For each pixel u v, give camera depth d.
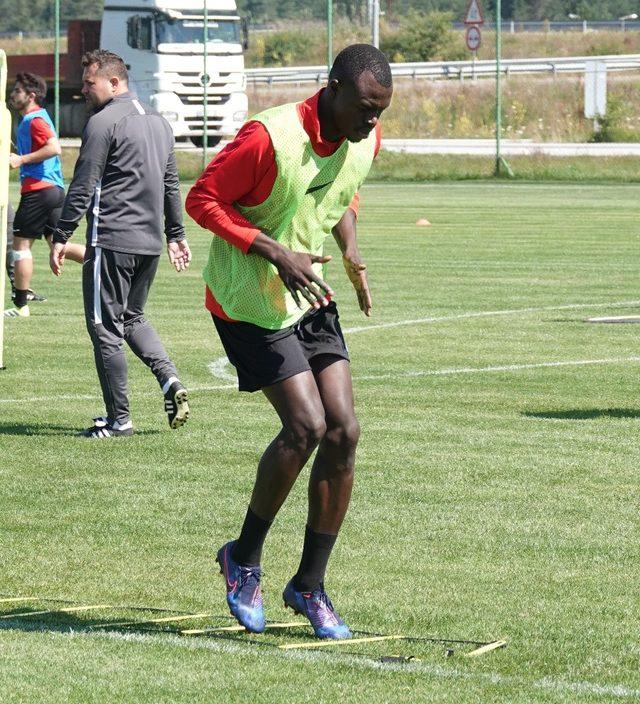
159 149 20.98
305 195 11.88
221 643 11.70
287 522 16.17
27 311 34.97
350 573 14.02
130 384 25.88
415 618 12.57
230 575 12.14
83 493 17.41
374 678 10.77
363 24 159.88
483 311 36.12
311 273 11.52
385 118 121.62
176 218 21.59
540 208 72.50
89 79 20.92
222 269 12.08
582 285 41.84
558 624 12.38
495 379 26.20
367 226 62.50
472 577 13.89
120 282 20.55
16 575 13.91
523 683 10.70
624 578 13.89
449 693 10.42
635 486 17.83
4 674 10.77
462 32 172.62
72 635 11.84
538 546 15.05
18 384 25.61
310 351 12.17
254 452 19.88
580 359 28.56
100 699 10.23
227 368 27.48
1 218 26.38
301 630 12.31
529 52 169.12
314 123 11.60
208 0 93.19
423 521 16.08
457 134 120.25
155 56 91.50
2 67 25.41
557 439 20.78
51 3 191.38
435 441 20.58
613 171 94.44
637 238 56.59
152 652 11.37
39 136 33.53
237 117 94.12
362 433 21.12
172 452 19.86
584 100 120.19
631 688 10.64
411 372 26.97
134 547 14.97
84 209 20.73
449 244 54.38
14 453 19.73
